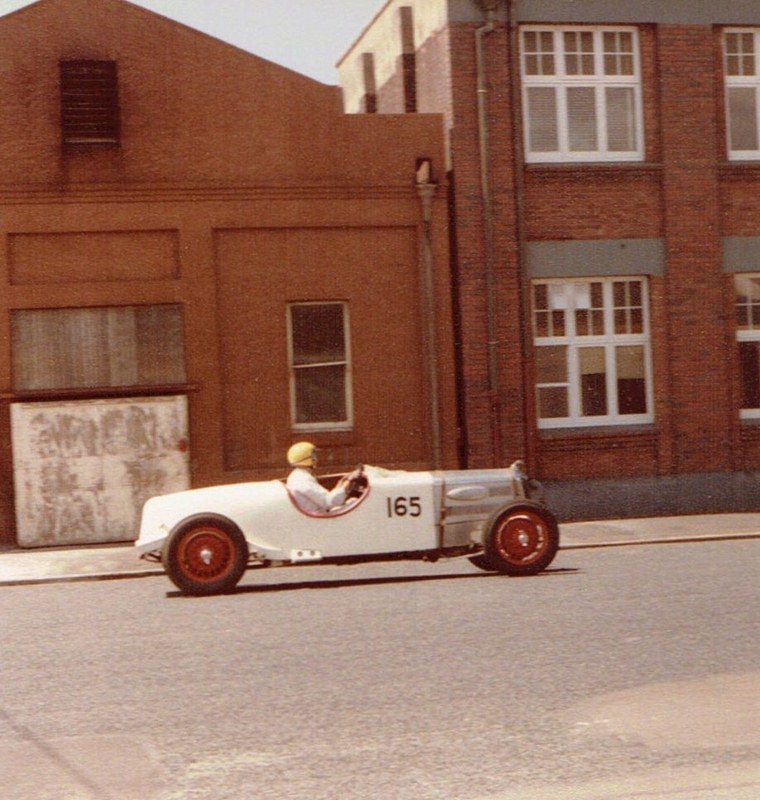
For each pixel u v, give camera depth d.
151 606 14.02
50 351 20.56
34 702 9.49
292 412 21.20
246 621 12.58
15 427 20.44
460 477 15.23
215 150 20.88
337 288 21.27
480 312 21.58
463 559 17.78
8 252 20.41
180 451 20.81
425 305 21.41
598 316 22.19
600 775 7.13
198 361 20.83
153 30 20.69
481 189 21.61
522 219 21.67
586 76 22.19
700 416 22.33
